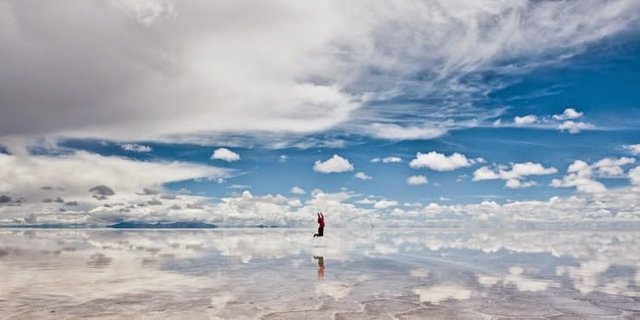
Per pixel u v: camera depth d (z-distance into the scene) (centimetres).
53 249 2522
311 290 1044
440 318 747
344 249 2541
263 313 785
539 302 892
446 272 1397
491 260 1820
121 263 1681
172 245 2973
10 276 1290
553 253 2217
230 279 1236
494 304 874
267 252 2295
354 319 737
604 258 1919
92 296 957
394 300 916
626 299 927
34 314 779
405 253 2216
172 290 1039
